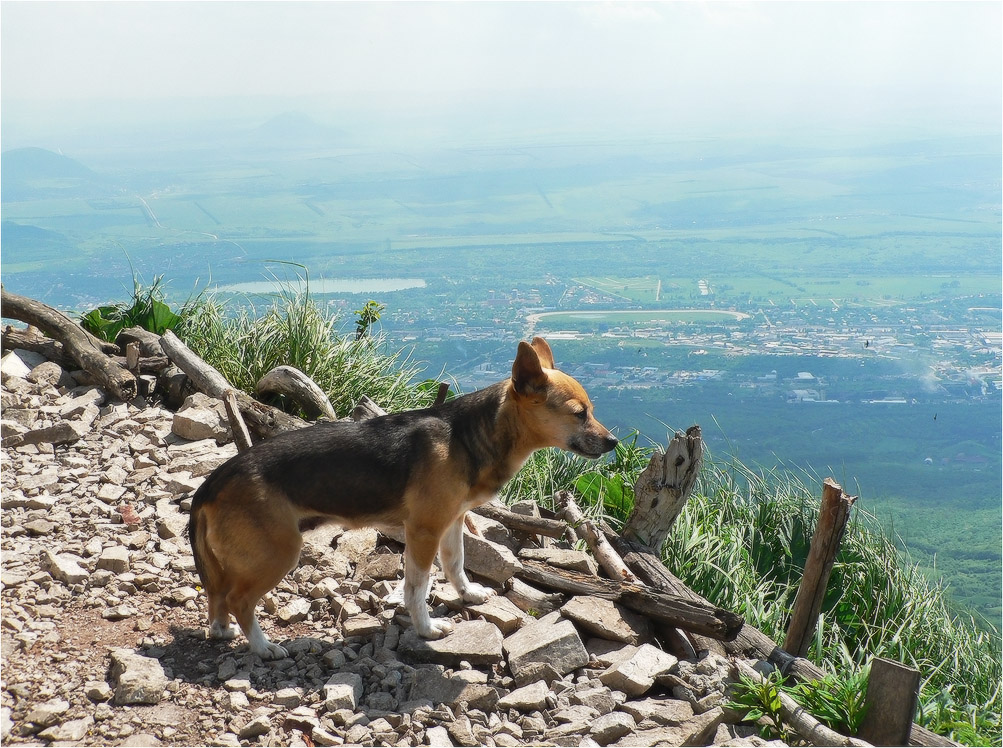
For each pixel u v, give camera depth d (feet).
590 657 13.12
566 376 13.32
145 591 14.20
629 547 16.79
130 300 28.09
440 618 13.80
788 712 12.19
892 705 12.03
